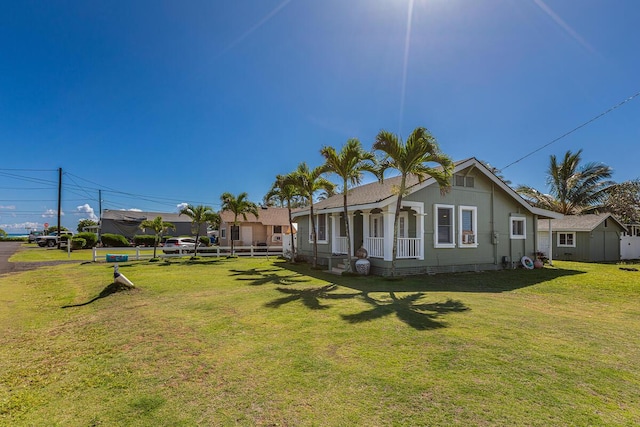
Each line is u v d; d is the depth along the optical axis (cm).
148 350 489
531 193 3128
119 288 952
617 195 2686
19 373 422
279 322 611
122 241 3462
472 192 1478
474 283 1107
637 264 1891
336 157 1219
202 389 364
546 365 416
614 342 508
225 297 855
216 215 2398
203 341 519
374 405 323
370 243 1373
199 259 2148
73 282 1183
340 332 545
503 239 1560
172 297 869
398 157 1091
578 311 732
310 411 315
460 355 446
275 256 2444
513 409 314
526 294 936
